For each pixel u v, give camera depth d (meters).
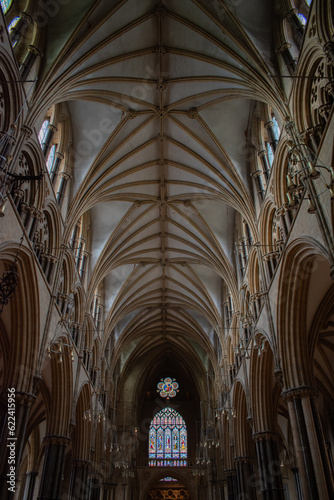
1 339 17.09
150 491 42.31
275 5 16.84
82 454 24.78
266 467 19.66
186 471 39.19
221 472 35.25
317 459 13.55
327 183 11.91
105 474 34.81
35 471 28.52
